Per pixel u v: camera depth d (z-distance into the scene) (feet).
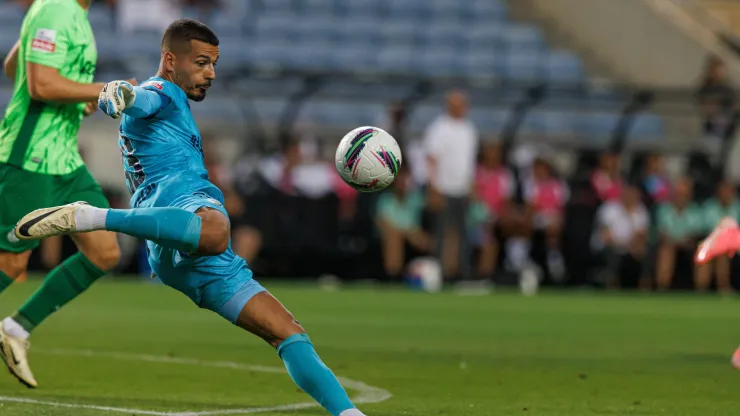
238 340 101.40
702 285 209.46
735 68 256.11
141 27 258.78
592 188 208.54
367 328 119.44
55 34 67.56
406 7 285.23
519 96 243.19
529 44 274.57
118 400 63.21
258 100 241.14
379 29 273.54
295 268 201.05
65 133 69.97
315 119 241.35
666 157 240.53
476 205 201.98
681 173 237.86
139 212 50.72
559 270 207.00
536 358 92.17
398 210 196.85
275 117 239.71
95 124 218.79
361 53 264.11
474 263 204.03
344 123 241.96
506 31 276.21
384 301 163.02
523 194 206.49
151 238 50.60
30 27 67.87
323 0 283.59
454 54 269.23
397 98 245.04
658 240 208.54
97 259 69.67
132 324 117.80
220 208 52.49
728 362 91.15
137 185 55.06
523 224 201.57
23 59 69.05
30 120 68.69
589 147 246.47
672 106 257.55
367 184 56.44
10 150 68.49
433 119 244.42
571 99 255.50
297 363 50.44
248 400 64.34
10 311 128.06
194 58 55.21
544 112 253.85
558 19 289.74
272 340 51.65
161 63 56.03
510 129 223.10
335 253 197.06
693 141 250.37
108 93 50.65
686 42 260.21
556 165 229.45
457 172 184.65
